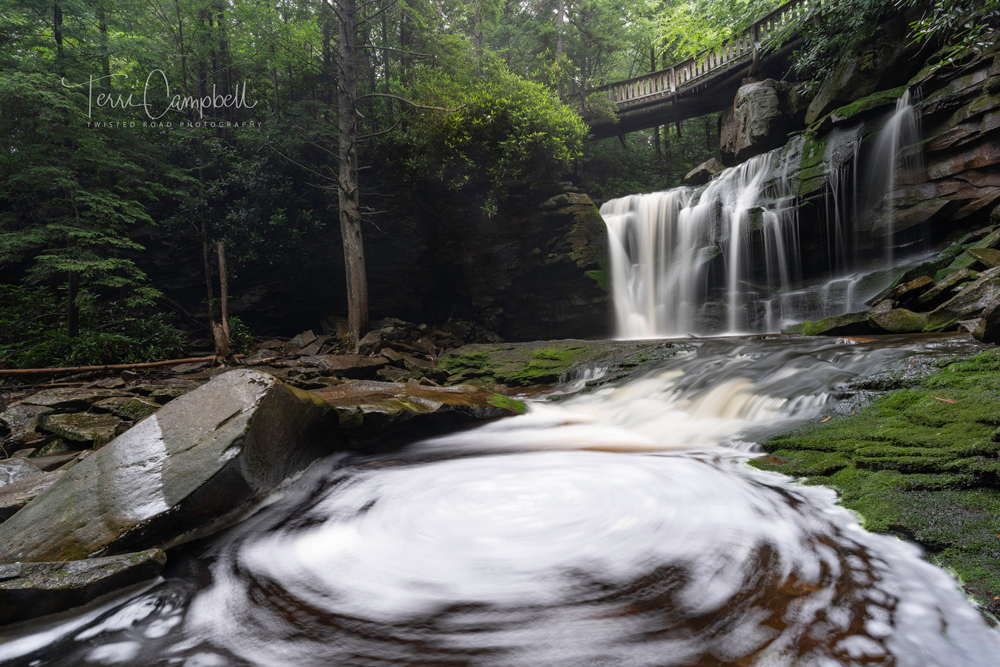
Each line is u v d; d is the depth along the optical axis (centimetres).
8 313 1156
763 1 1582
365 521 387
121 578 295
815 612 232
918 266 907
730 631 225
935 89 1101
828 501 339
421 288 1652
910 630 215
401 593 282
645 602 253
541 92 1620
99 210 1135
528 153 1523
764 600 244
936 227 1112
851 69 1317
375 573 308
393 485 468
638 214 1633
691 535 316
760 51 1645
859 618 225
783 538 300
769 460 427
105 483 369
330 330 1489
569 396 835
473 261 1622
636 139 2991
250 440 407
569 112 1631
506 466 505
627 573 281
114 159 1172
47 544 326
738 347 823
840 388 528
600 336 1574
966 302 700
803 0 1497
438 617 256
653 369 821
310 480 497
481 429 695
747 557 284
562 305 1580
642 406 702
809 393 545
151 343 1164
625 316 1579
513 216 1584
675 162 2817
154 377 981
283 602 282
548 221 1565
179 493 358
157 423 425
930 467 340
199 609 278
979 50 1021
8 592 257
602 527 341
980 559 251
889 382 496
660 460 471
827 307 1220
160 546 350
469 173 1577
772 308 1320
